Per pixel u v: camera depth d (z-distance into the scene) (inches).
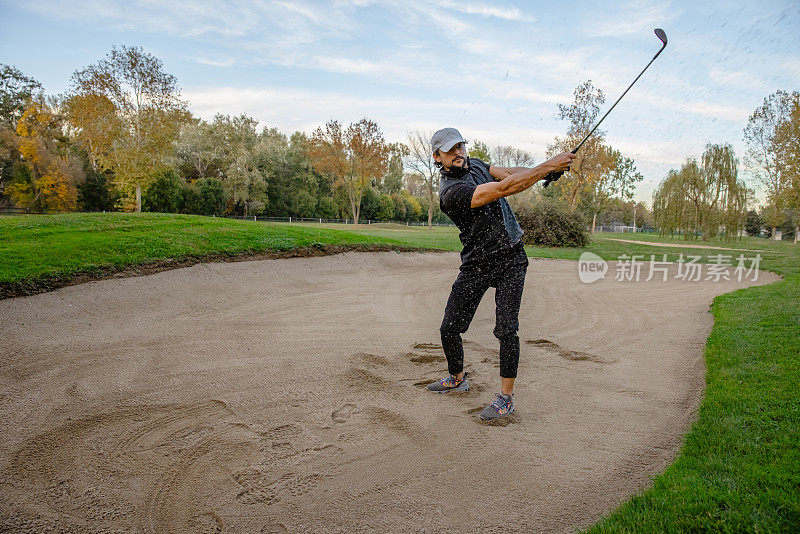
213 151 2154.3
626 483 94.6
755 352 161.6
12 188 1430.9
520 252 120.4
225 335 195.9
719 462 93.0
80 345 173.6
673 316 260.5
